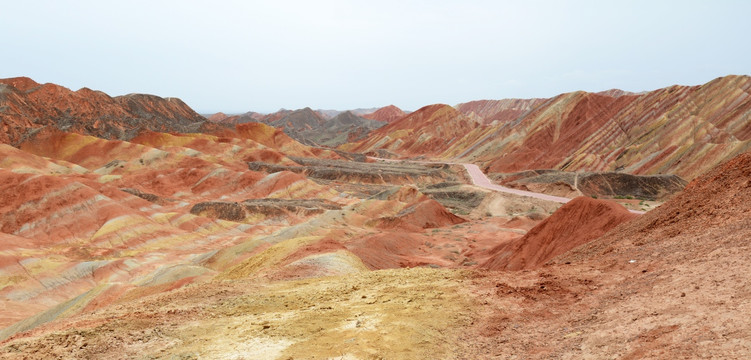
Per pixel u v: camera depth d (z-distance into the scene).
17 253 68.25
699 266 13.57
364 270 30.61
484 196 113.12
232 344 13.46
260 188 123.62
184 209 101.75
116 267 66.38
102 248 76.88
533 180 127.25
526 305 14.86
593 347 10.31
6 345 13.57
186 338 14.35
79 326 15.67
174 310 17.97
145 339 14.29
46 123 179.25
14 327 40.66
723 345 8.16
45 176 90.62
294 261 32.31
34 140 148.12
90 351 13.21
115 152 146.12
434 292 17.61
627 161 130.62
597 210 40.38
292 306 18.28
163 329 15.31
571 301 14.44
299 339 13.52
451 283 18.80
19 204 85.56
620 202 98.81
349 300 18.16
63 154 146.38
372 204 88.88
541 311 14.12
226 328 15.26
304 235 68.94
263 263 38.16
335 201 120.31
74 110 197.62
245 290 22.47
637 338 9.92
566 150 156.25
